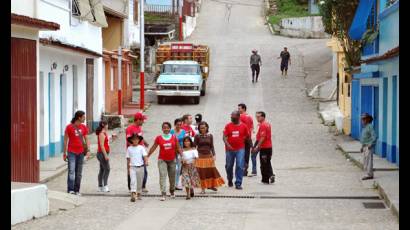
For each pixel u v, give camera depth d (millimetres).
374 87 31594
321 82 52969
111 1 51750
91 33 37594
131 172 20078
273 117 42656
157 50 51062
